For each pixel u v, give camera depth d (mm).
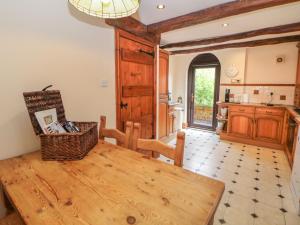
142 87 2682
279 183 2365
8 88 1302
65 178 963
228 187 2275
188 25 2389
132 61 2455
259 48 4031
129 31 2363
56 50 1574
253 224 1677
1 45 1247
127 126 1426
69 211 714
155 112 2998
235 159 3129
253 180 2441
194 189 864
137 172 1027
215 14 2051
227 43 4055
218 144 3906
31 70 1417
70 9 1653
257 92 4137
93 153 1300
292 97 3791
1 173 1025
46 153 1187
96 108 2008
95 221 663
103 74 2055
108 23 2039
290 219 1741
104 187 879
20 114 1371
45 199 789
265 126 3695
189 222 661
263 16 2484
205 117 5137
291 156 2791
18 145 1373
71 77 1720
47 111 1302
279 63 3854
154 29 2551
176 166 1106
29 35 1386
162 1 1944
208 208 735
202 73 4973
